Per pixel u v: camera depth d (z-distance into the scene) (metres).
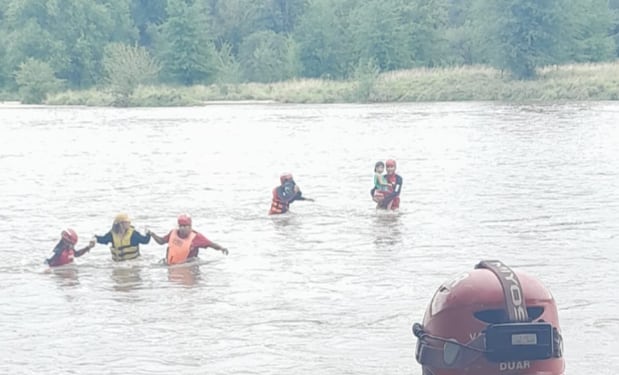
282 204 20.55
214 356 10.16
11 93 100.56
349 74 93.81
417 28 96.62
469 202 21.50
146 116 65.44
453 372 3.50
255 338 10.80
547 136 39.53
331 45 101.44
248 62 107.81
